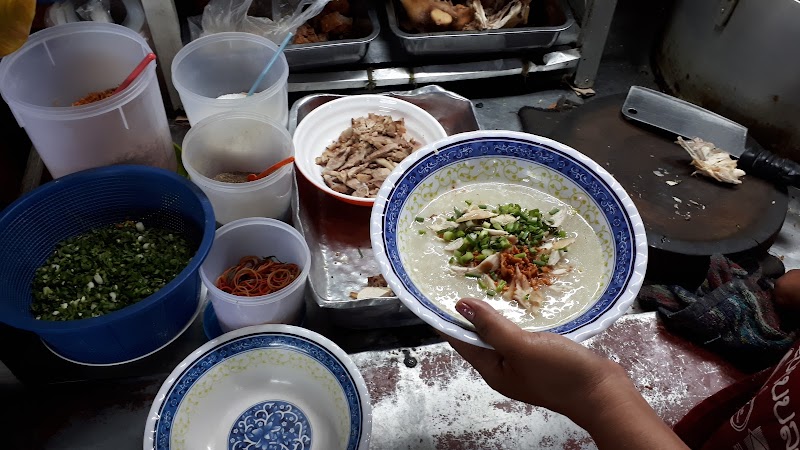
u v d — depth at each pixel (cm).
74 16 125
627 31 170
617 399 64
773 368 78
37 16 124
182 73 125
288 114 134
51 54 110
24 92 109
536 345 66
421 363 106
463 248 87
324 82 139
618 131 139
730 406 84
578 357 65
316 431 97
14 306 94
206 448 95
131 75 102
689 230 120
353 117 135
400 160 127
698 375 107
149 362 106
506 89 154
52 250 106
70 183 102
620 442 62
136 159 113
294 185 120
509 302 81
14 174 125
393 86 145
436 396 103
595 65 150
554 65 147
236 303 97
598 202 84
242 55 129
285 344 98
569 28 146
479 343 69
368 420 89
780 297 105
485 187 92
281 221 118
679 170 132
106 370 104
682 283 122
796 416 61
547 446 98
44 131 101
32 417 98
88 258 105
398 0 147
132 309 88
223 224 120
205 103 117
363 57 139
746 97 136
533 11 154
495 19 142
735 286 108
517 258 83
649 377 107
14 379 99
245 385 100
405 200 86
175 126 140
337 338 111
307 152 128
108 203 109
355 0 146
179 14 143
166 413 90
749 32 128
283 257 114
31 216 101
